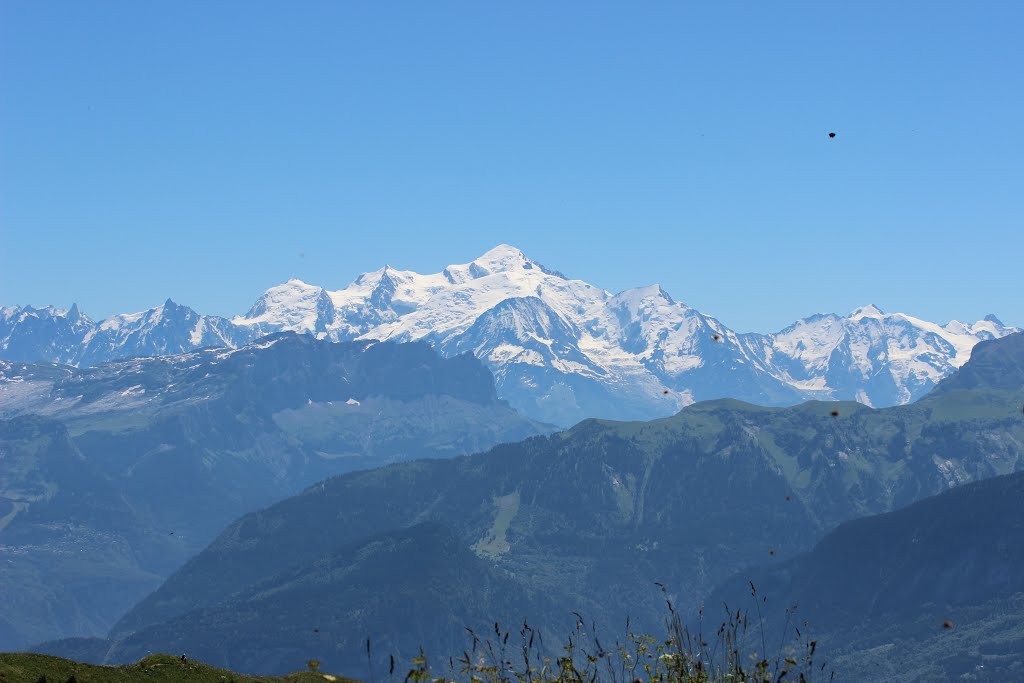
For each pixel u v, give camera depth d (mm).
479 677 49219
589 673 49875
